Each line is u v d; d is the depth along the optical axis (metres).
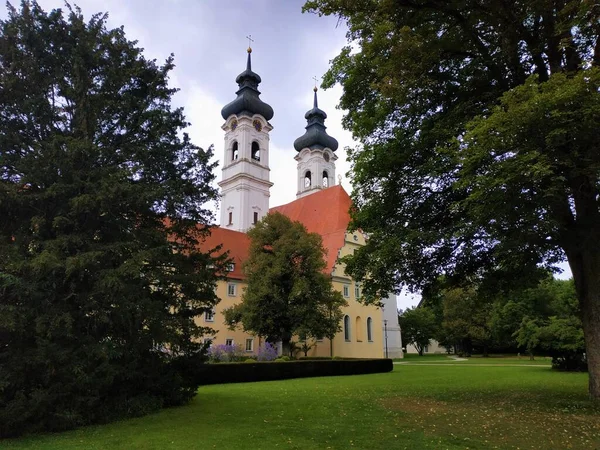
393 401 14.63
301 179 78.12
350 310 50.00
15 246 10.10
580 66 11.33
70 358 10.12
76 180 10.88
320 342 45.47
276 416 11.86
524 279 16.50
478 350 77.31
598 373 12.49
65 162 10.85
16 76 11.16
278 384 21.97
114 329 11.41
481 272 16.12
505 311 51.72
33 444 9.05
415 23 12.90
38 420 10.03
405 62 12.10
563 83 9.29
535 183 9.79
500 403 13.76
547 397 14.72
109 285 10.11
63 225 10.86
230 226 65.00
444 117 13.45
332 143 78.75
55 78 11.76
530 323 31.70
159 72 13.93
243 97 66.38
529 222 10.33
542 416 11.36
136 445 8.81
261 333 33.53
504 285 16.73
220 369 22.67
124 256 11.28
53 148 10.59
